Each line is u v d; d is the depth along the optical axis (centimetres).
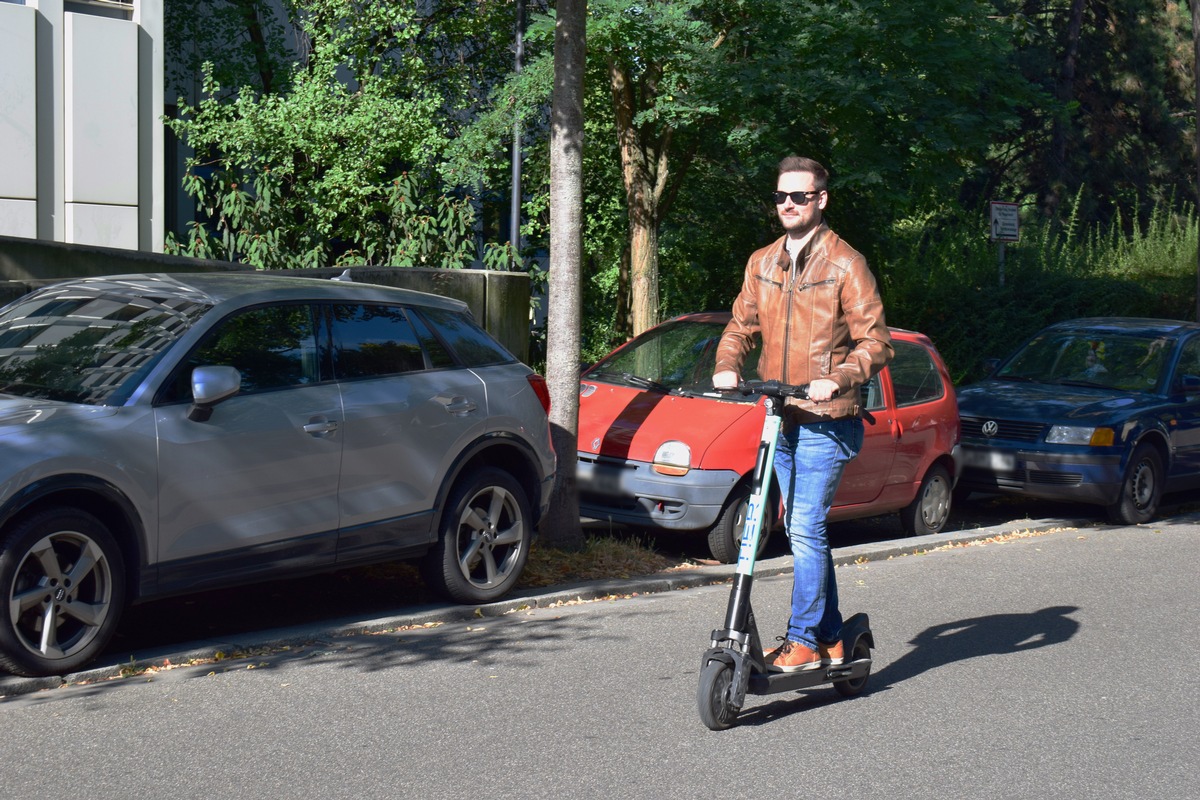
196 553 613
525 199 2091
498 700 567
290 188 1792
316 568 668
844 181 1477
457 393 736
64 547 572
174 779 460
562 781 466
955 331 1948
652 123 1747
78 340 646
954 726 544
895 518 1239
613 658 645
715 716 518
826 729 535
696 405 956
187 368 623
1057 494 1166
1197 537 1098
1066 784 477
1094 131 4381
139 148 1691
